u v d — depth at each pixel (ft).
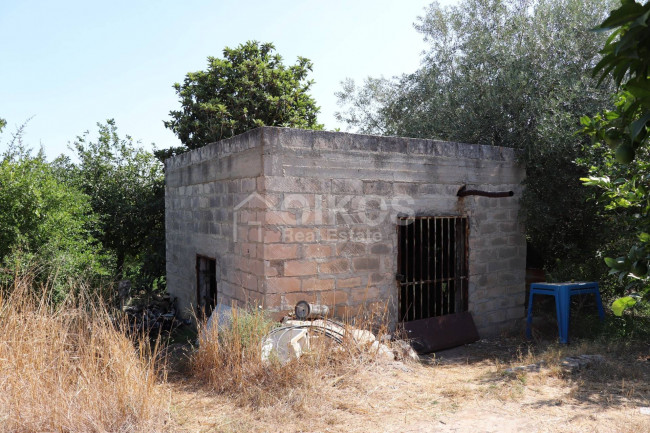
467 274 24.82
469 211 25.05
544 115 26.48
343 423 13.64
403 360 19.56
